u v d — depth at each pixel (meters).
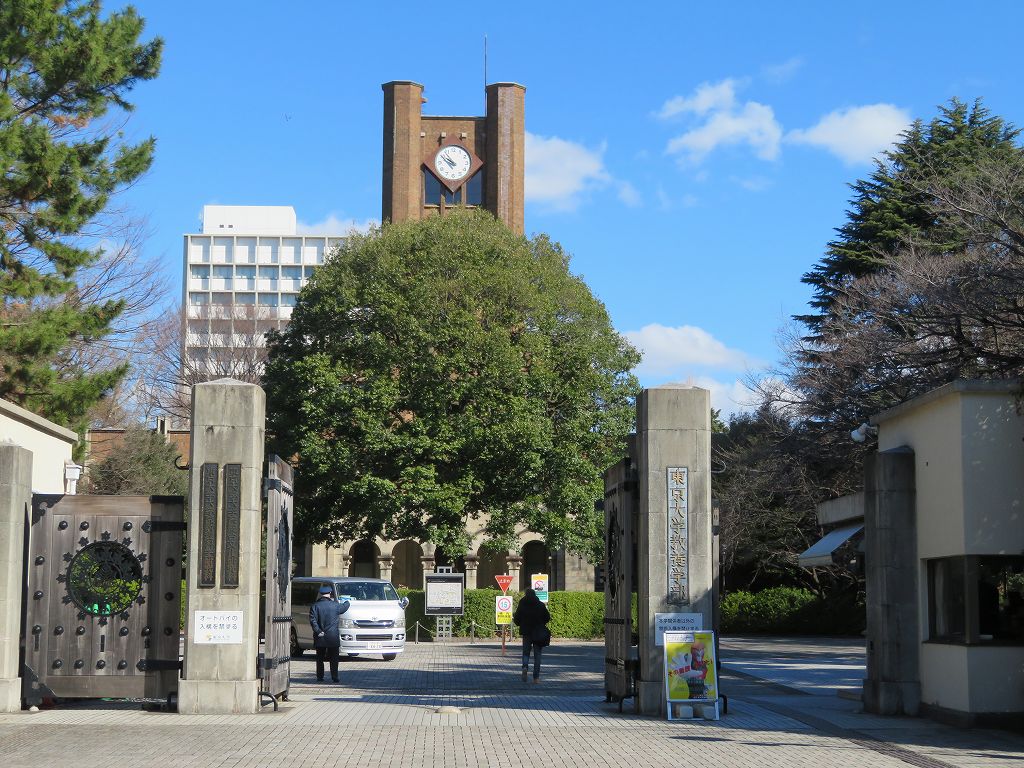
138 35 30.03
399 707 17.42
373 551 63.00
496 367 39.66
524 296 41.31
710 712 15.89
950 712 15.68
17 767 11.46
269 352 43.78
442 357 39.50
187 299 139.62
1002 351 30.20
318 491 40.84
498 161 73.75
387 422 40.62
